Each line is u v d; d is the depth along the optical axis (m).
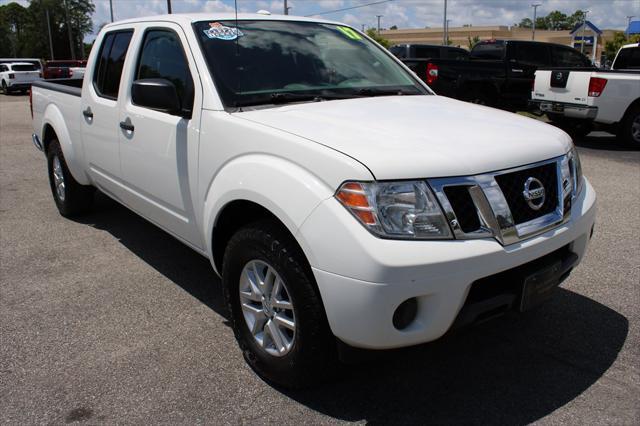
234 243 2.88
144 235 5.27
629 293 3.88
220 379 2.95
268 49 3.60
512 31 67.56
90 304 3.83
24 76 28.48
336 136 2.59
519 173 2.59
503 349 3.20
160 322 3.58
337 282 2.32
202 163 3.16
